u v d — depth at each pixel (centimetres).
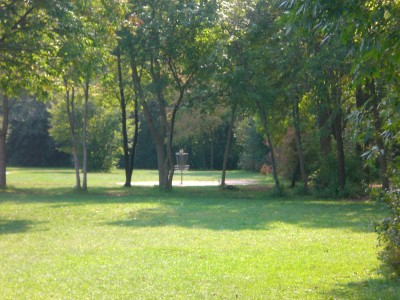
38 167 8000
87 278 1050
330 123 2772
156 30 3050
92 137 6688
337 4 841
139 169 7825
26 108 6228
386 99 902
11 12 1909
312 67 2580
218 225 1839
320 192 3050
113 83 3644
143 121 7731
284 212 2252
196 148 7506
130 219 2033
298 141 3175
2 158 3844
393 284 971
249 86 2973
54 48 1989
